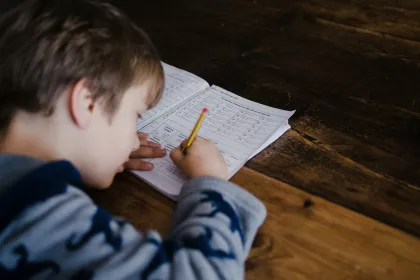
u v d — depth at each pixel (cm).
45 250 51
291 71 102
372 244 64
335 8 127
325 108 90
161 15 126
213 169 72
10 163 56
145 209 70
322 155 79
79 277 50
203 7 129
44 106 62
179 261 54
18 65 62
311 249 64
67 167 57
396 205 70
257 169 77
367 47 110
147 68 70
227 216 62
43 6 65
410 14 123
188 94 95
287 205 70
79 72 62
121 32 66
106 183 72
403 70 101
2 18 66
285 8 128
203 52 110
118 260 51
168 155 79
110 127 68
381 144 81
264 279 60
